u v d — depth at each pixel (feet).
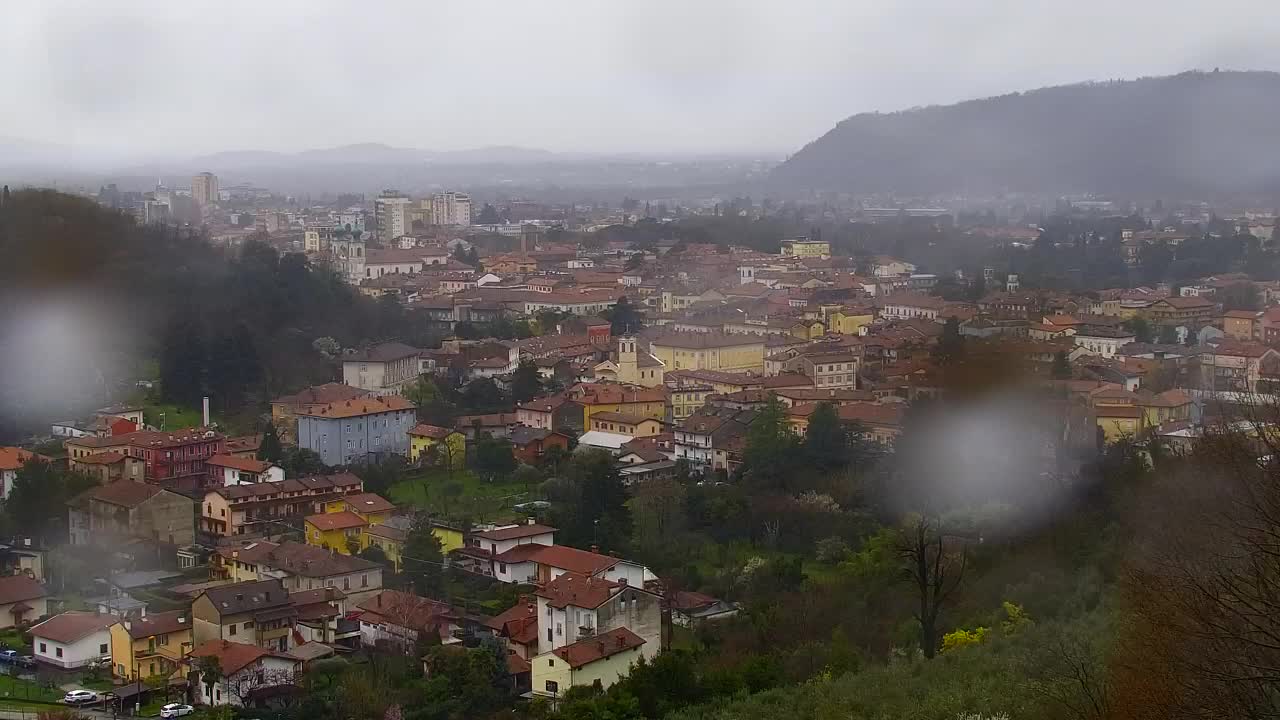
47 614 531.09
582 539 582.76
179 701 448.65
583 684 421.59
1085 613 355.56
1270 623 198.70
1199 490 356.79
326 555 545.85
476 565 570.05
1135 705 211.41
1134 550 364.17
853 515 599.98
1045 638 314.35
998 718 251.80
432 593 540.93
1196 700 202.08
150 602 536.01
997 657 308.81
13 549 597.52
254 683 438.81
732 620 483.10
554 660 428.15
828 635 421.18
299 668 457.27
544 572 544.62
